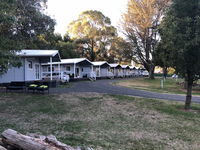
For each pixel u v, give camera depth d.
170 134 6.15
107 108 9.54
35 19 19.50
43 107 9.31
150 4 30.98
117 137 5.71
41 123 6.81
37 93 13.48
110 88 18.11
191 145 5.30
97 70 36.00
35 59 18.94
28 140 3.09
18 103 10.16
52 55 17.48
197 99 12.97
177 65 9.46
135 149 4.91
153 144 5.30
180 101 11.84
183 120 7.78
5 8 7.57
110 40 47.19
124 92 15.35
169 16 9.31
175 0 9.09
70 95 12.87
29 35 19.98
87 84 22.11
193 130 6.59
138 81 29.75
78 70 30.28
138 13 31.78
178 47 8.77
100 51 49.22
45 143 3.09
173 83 27.05
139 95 13.91
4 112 8.30
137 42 34.56
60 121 7.14
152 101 11.49
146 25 31.39
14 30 17.44
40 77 19.86
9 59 8.09
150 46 33.62
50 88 16.98
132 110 9.25
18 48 9.28
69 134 5.75
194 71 9.23
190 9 8.81
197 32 8.39
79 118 7.64
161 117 8.16
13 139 3.13
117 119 7.69
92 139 5.43
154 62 31.67
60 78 21.81
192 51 8.82
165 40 9.62
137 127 6.76
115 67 41.59
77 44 47.09
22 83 13.91
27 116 7.71
